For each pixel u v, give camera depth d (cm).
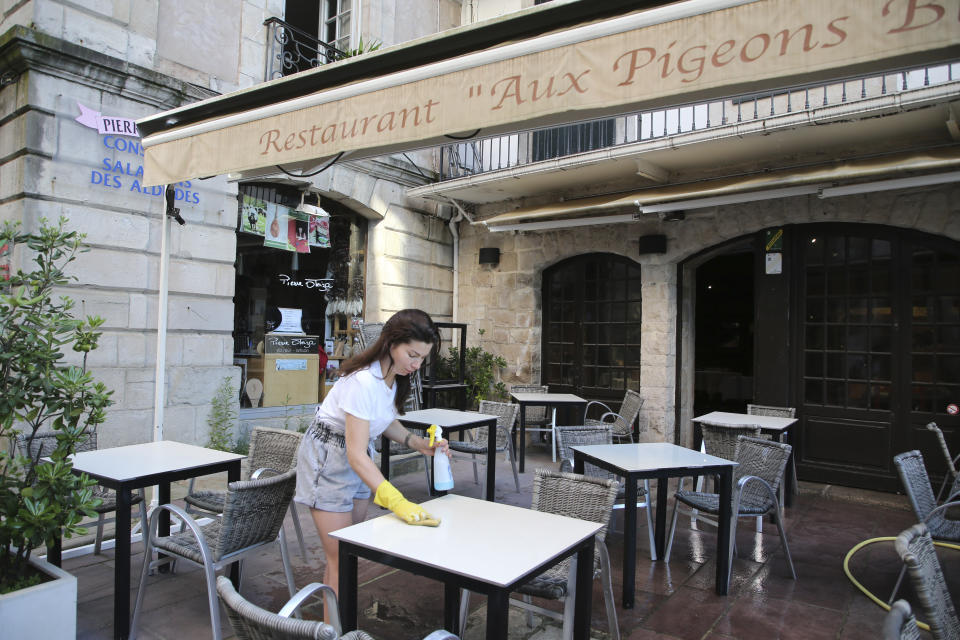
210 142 368
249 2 695
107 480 289
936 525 342
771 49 198
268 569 377
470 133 367
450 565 193
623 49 226
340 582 220
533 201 852
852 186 552
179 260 613
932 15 175
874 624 329
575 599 242
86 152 550
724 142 600
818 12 191
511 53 251
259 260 762
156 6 606
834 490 614
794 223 659
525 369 862
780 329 666
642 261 755
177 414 605
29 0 528
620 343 802
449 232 944
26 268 515
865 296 627
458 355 891
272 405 745
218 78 663
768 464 409
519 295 872
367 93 299
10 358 254
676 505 419
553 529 233
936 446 584
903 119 532
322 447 259
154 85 588
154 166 399
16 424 481
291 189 764
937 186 573
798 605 351
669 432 736
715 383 1025
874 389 620
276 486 288
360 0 823
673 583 379
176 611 319
